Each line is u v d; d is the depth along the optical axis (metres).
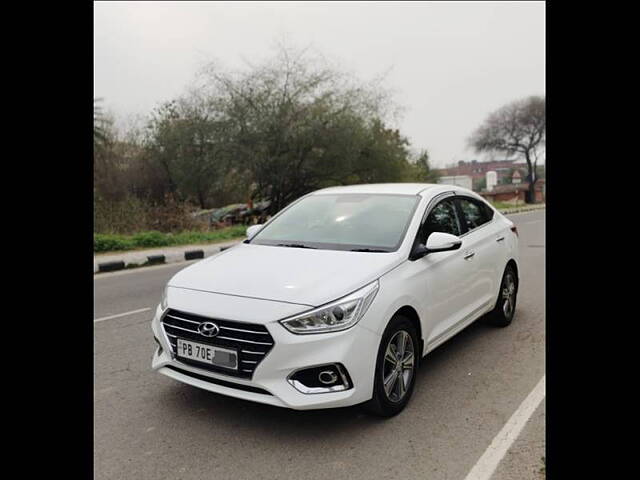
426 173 31.30
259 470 2.83
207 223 19.03
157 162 22.78
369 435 3.19
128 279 9.27
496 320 5.38
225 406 3.62
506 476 2.72
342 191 4.84
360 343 3.10
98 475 2.80
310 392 3.00
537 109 48.94
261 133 19.77
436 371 4.24
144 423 3.38
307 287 3.19
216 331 3.10
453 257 4.23
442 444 3.07
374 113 21.47
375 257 3.61
